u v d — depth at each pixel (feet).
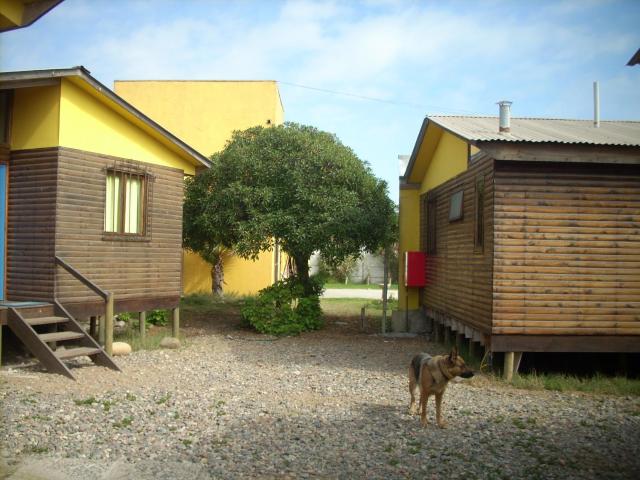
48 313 29.50
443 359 19.86
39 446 17.40
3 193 31.12
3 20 19.25
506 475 15.89
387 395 25.34
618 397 25.52
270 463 16.55
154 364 31.27
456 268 35.86
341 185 45.98
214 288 68.18
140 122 34.40
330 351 37.65
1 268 31.09
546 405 23.82
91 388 24.77
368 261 110.42
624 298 28.27
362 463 16.69
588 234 28.32
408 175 46.96
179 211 38.88
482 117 40.91
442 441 18.80
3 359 30.22
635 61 24.67
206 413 21.58
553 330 28.12
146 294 35.96
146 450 17.39
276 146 47.03
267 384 27.30
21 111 31.14
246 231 43.39
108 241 33.06
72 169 30.78
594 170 28.40
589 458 17.34
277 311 44.98
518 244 28.22
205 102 72.84
